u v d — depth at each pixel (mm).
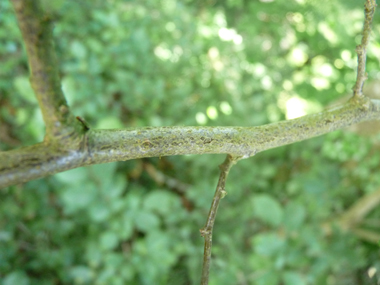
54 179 3066
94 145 770
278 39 4637
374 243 3246
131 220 2748
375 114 1068
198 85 3896
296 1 4398
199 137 875
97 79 3176
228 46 4215
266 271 2623
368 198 3367
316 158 3742
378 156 3686
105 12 3486
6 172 691
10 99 3264
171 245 2926
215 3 4953
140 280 2904
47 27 587
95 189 2607
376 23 3361
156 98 3467
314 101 4359
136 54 3412
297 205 2867
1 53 3156
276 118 4191
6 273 2779
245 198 3455
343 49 4520
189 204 3658
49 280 2906
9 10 3062
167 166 3750
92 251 2793
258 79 4219
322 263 2771
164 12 3932
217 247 2713
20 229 2988
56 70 637
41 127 2760
